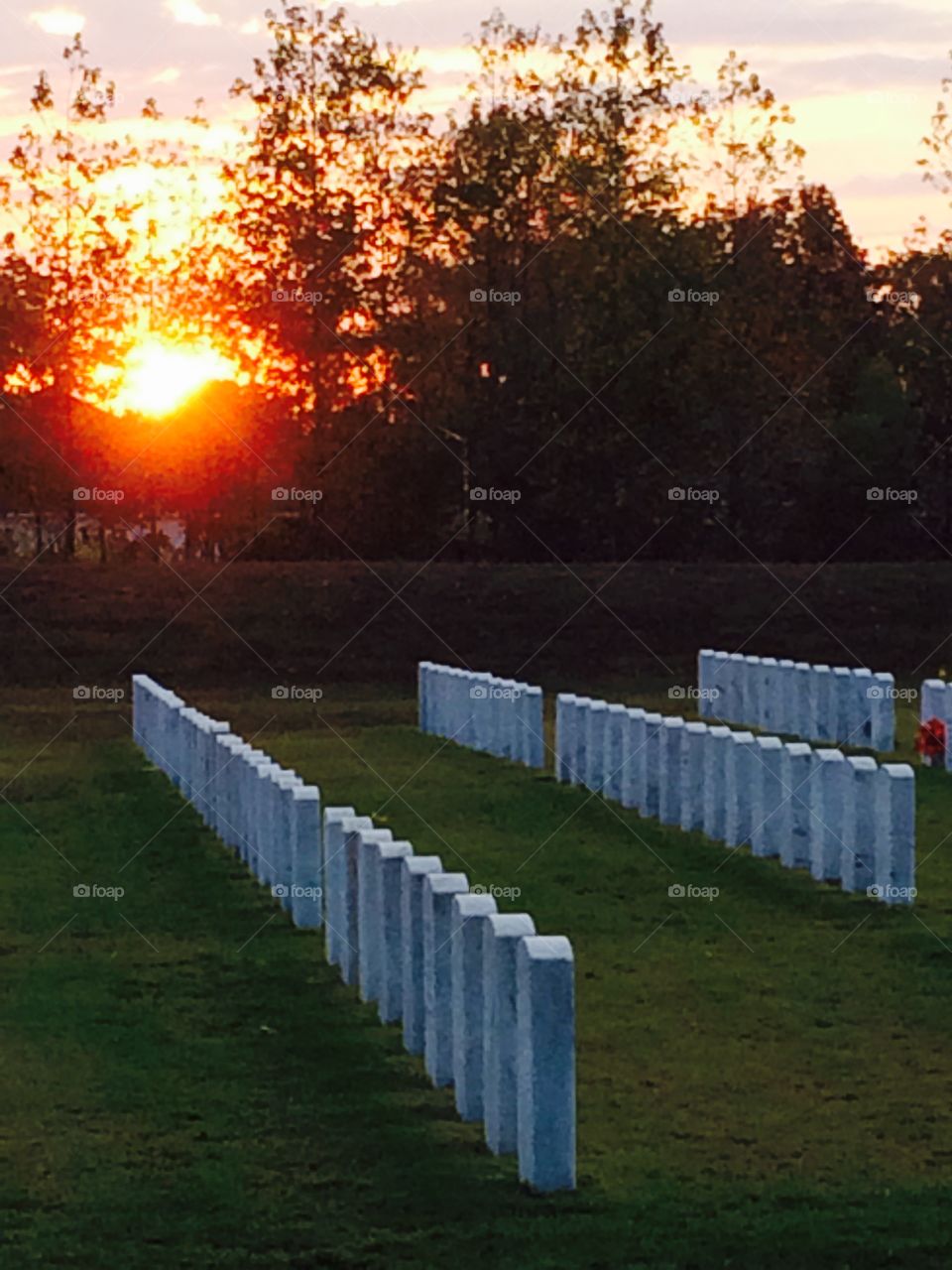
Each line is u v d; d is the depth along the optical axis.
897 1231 8.52
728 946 14.98
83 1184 9.34
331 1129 10.19
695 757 20.45
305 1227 8.67
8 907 17.20
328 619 46.09
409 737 31.72
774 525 53.25
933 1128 10.20
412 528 50.91
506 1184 9.25
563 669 43.94
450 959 10.93
